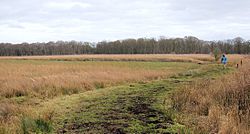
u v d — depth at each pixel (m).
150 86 15.73
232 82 10.28
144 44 113.31
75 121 7.83
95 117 8.27
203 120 6.94
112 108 9.52
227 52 96.50
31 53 116.88
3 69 25.02
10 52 114.62
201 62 45.94
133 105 9.95
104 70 24.30
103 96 12.23
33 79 15.77
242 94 8.59
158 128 7.02
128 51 112.56
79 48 120.38
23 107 9.08
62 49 119.62
